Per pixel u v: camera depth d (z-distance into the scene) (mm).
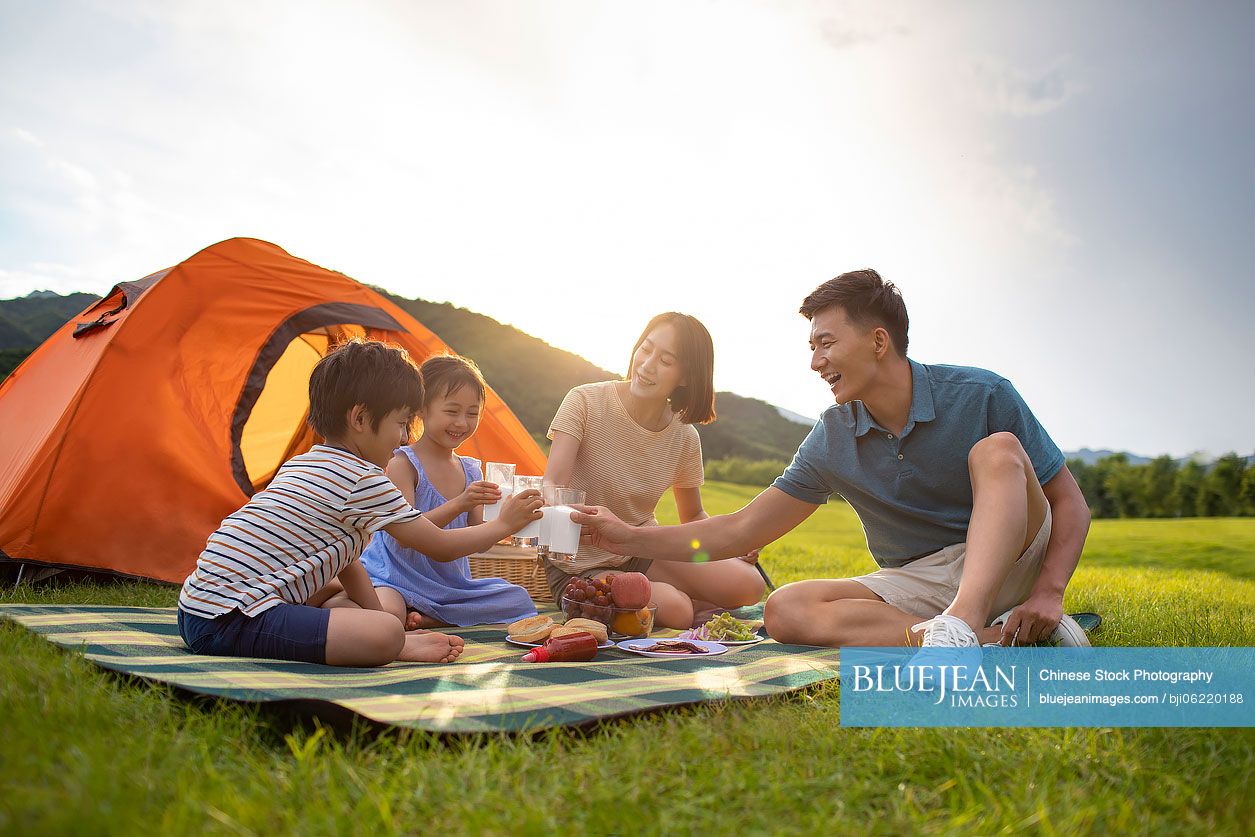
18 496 3678
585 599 2885
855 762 1465
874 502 2791
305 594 2289
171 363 4230
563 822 1175
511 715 1628
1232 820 1211
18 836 1023
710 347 3430
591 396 3521
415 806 1209
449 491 3361
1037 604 2445
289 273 4789
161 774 1245
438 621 3127
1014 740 1553
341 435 2426
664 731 1628
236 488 4207
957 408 2631
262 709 1592
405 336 5105
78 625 2459
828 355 2600
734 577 3490
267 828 1109
